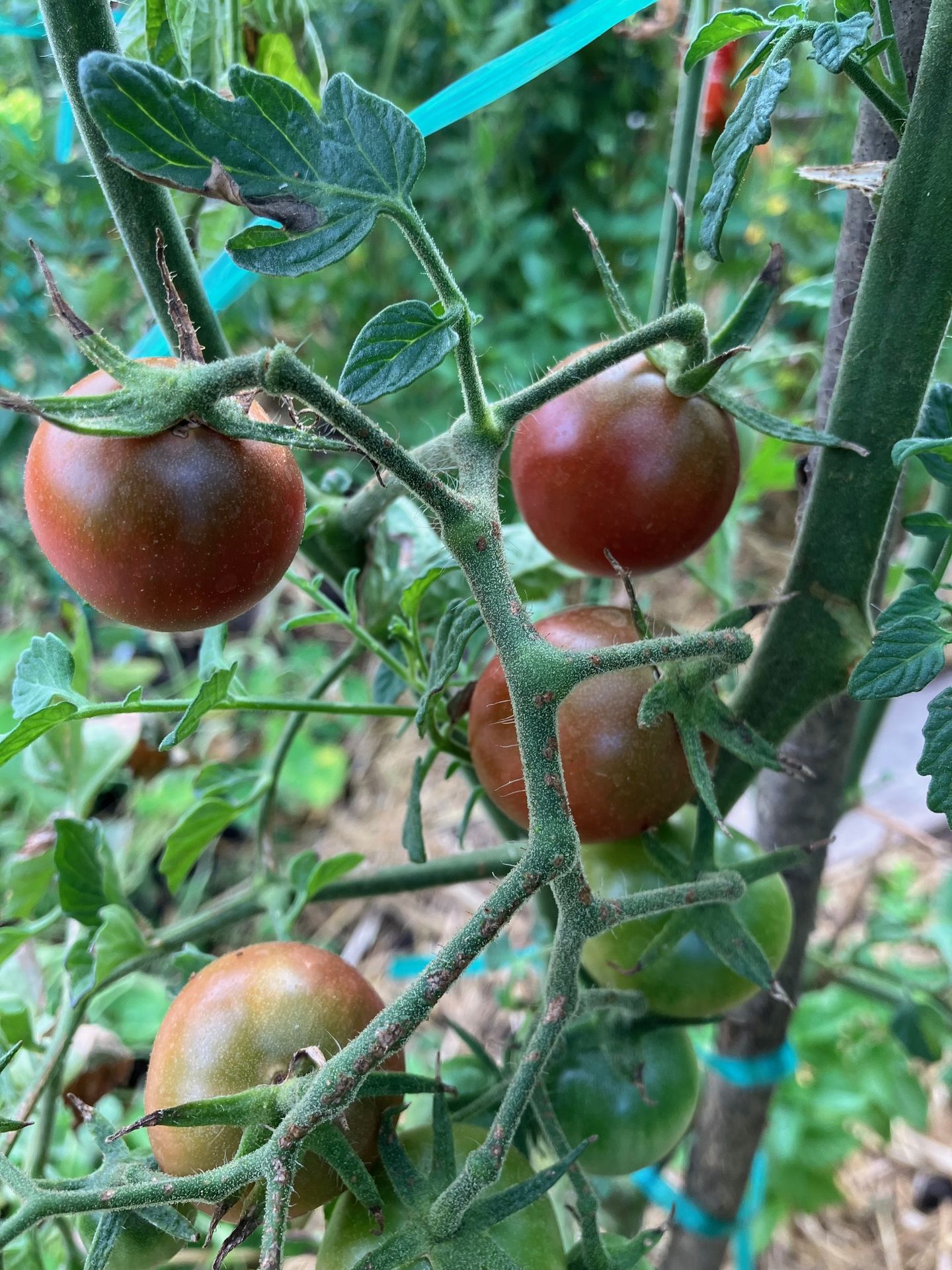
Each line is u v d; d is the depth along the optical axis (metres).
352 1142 0.13
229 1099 0.11
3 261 0.37
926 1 0.13
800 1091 0.41
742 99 0.12
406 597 0.17
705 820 0.15
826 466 0.14
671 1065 0.18
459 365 0.11
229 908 0.20
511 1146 0.14
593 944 0.17
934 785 0.11
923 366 0.13
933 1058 0.27
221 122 0.10
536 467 0.15
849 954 0.33
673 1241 0.30
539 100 0.73
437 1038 0.41
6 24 0.22
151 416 0.10
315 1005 0.13
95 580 0.12
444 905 0.61
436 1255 0.12
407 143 0.11
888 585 0.24
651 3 0.15
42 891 0.22
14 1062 0.22
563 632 0.15
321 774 0.63
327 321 0.71
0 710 0.52
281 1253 0.10
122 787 0.57
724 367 0.15
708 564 0.28
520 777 0.15
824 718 0.20
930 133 0.12
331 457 0.32
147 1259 0.14
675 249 0.14
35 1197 0.11
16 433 0.43
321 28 0.57
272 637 0.71
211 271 0.19
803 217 0.53
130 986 0.28
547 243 0.77
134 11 0.18
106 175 0.14
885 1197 0.50
